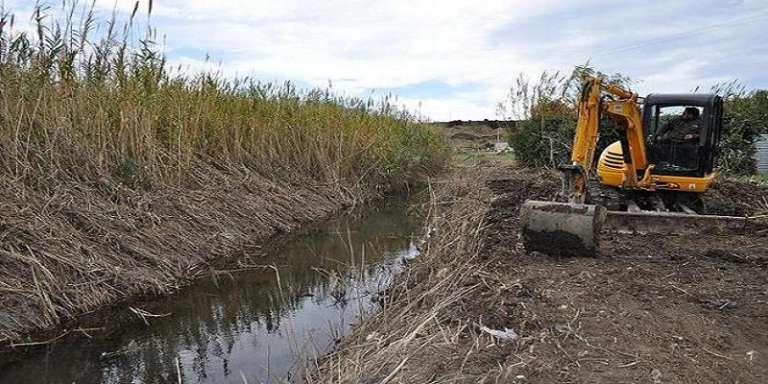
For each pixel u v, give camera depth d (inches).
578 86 580.7
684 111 372.5
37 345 231.8
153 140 390.0
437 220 384.2
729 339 188.9
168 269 313.7
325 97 646.5
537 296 223.9
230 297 296.8
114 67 371.2
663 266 265.7
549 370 166.4
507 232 345.7
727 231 323.0
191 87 459.8
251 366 220.1
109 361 224.8
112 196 337.7
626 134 360.2
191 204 386.6
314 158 587.8
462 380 162.1
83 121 341.7
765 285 237.9
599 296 223.3
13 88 315.6
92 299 267.4
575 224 272.5
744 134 660.7
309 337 226.1
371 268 348.5
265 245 400.2
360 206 570.3
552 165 668.1
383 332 215.2
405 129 754.8
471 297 225.5
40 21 324.2
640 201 378.9
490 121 1552.7
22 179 296.0
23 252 262.7
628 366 168.9
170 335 250.1
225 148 483.8
